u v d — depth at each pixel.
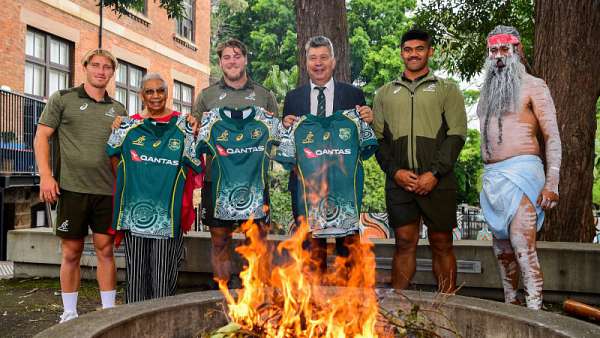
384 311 2.66
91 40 12.88
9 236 6.25
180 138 3.91
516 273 3.82
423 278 5.19
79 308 4.79
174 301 2.52
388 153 4.10
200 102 4.38
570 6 5.84
